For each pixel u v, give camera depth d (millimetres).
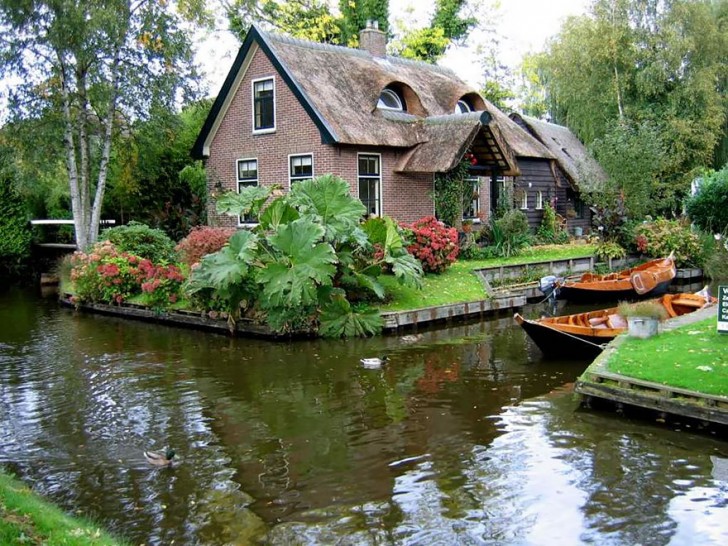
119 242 21922
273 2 36812
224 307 16891
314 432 9875
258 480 8281
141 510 7539
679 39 33906
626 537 6871
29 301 23578
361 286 17234
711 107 34625
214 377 12844
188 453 9156
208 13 30469
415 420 10312
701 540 6781
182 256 19312
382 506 7586
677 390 9742
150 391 12016
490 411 10664
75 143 27047
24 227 29359
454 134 22859
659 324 13547
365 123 22719
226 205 17859
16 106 23891
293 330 15969
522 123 32438
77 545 5719
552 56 38125
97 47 23906
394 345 15281
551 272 22984
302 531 7059
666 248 26391
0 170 27016
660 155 28078
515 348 14938
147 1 24797
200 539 6914
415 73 27516
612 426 9867
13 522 5824
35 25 23500
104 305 20438
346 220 16734
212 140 25469
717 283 25812
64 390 12164
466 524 7164
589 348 13828
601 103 36656
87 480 8328
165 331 17438
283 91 23000
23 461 8930
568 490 7883
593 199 28266
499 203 26516
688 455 8781
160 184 28578
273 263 15289
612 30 35281
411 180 24031
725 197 29656
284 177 23344
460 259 23141
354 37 39281
